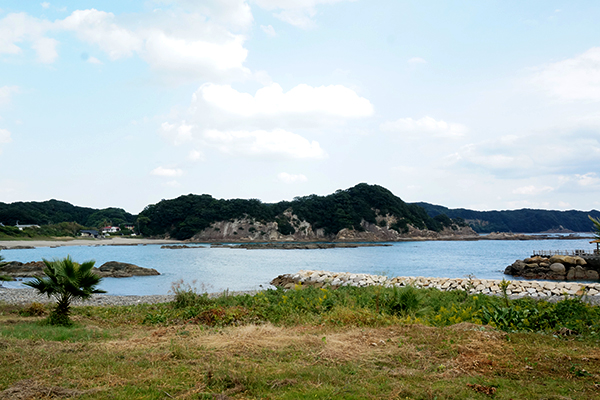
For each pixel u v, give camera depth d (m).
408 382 5.69
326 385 5.48
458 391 5.31
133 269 41.28
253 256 78.12
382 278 30.22
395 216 191.62
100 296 23.39
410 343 7.68
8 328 9.96
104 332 9.95
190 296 15.39
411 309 12.03
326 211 187.75
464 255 83.88
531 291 24.64
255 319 11.78
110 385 5.49
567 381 5.71
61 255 72.88
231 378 5.67
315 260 67.62
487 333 8.23
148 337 9.01
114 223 196.38
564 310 10.50
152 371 6.10
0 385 5.33
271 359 6.79
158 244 134.62
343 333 8.94
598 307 11.28
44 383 5.47
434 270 52.00
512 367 6.31
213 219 169.88
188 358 6.88
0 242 103.31
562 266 41.97
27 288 30.12
